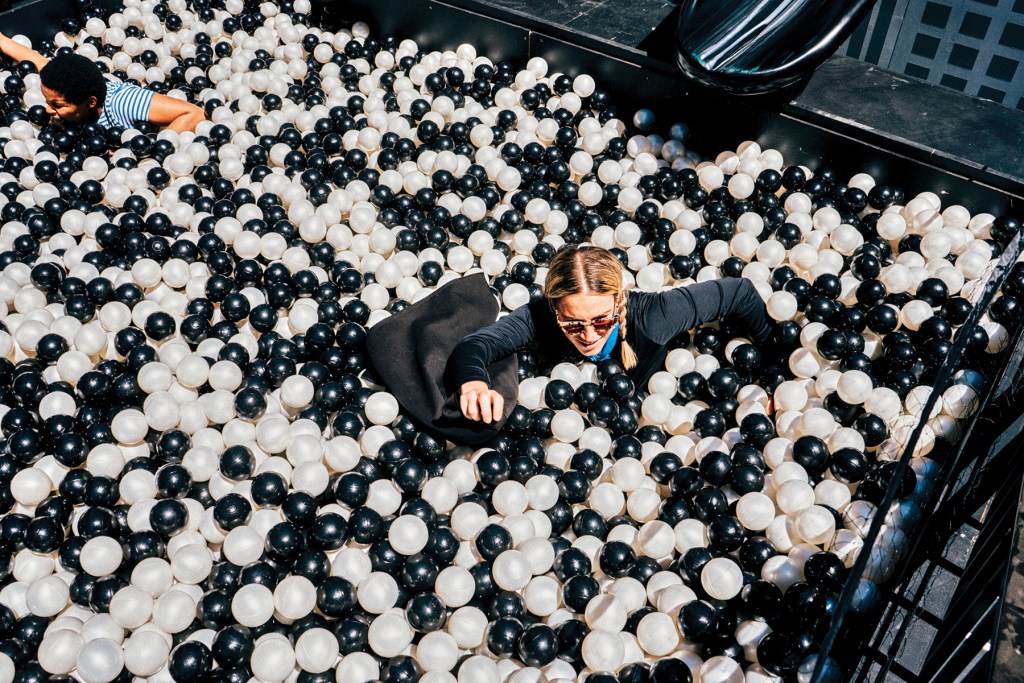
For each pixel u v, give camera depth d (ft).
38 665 7.83
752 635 8.14
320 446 9.82
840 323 11.17
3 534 8.78
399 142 14.14
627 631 8.50
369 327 11.67
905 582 7.89
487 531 8.84
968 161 12.46
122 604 7.98
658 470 9.77
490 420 8.95
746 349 10.91
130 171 13.84
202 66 17.34
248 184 14.06
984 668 6.15
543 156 14.32
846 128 13.23
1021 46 19.88
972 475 9.14
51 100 14.46
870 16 21.71
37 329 11.02
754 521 9.02
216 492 9.45
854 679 8.29
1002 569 6.41
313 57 17.38
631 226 12.80
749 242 12.44
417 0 16.78
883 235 12.64
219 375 10.38
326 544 8.67
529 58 16.24
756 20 13.08
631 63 14.80
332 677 7.98
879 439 9.78
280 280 11.97
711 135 14.67
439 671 7.91
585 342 9.04
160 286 12.01
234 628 7.95
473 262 12.87
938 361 10.30
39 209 13.48
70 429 9.89
